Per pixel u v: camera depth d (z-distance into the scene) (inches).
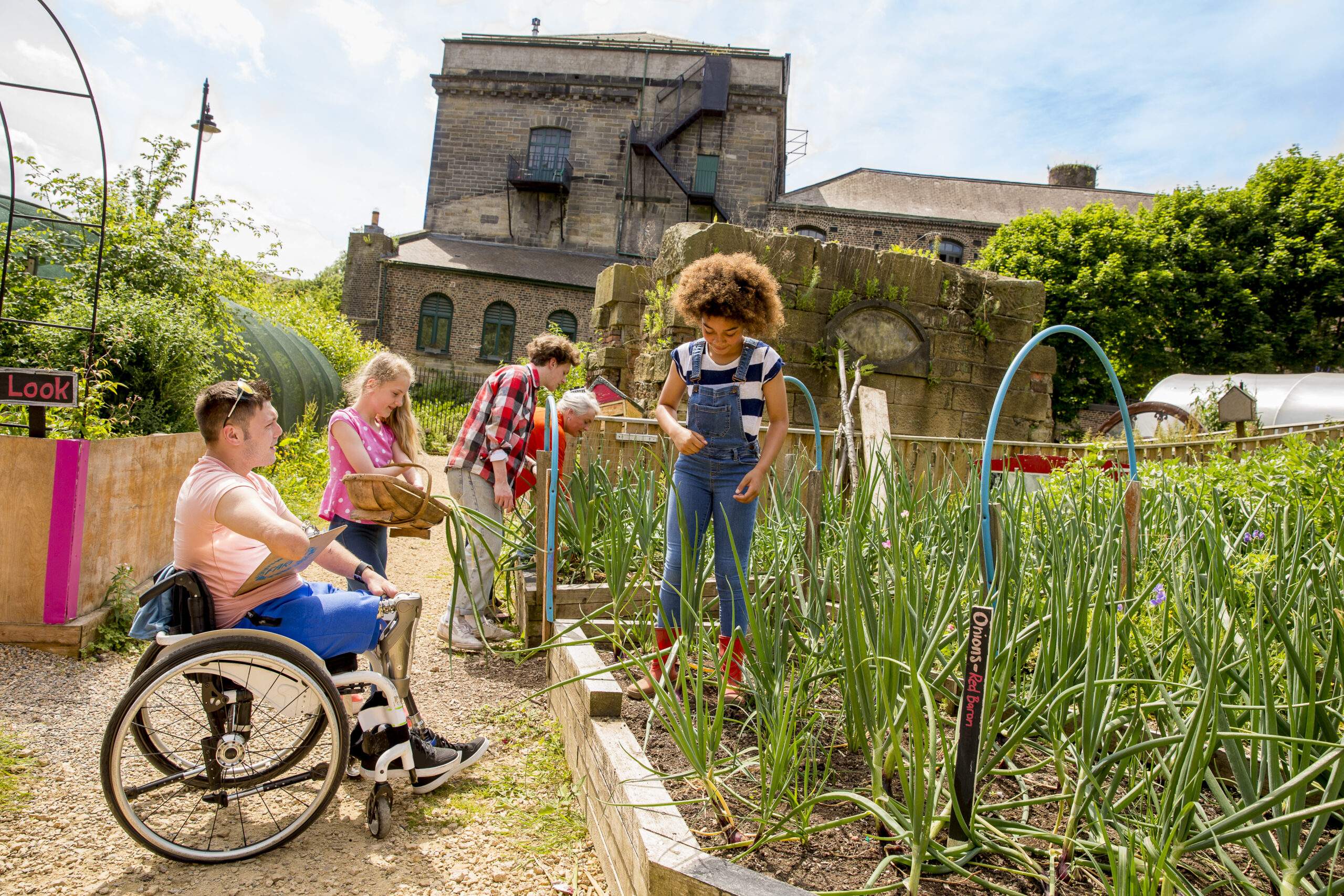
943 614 78.3
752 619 85.4
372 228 1214.3
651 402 326.3
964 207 1291.8
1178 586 73.4
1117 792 78.0
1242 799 67.4
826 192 1289.4
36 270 234.2
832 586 112.3
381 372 135.6
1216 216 928.9
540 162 1238.3
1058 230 956.0
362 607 99.3
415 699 135.0
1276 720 62.3
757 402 105.8
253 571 93.9
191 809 97.8
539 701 137.2
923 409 335.9
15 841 87.7
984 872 70.3
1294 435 213.0
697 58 1223.5
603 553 151.4
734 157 1219.9
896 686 72.3
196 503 90.1
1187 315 907.4
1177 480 157.3
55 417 180.1
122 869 85.4
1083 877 69.6
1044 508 111.0
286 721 109.5
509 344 1131.9
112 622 151.5
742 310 99.3
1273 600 78.2
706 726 79.5
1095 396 934.4
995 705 74.4
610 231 1234.6
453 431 794.2
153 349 238.2
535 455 159.6
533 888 86.7
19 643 139.6
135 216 282.8
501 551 162.7
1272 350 885.2
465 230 1237.1
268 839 89.7
